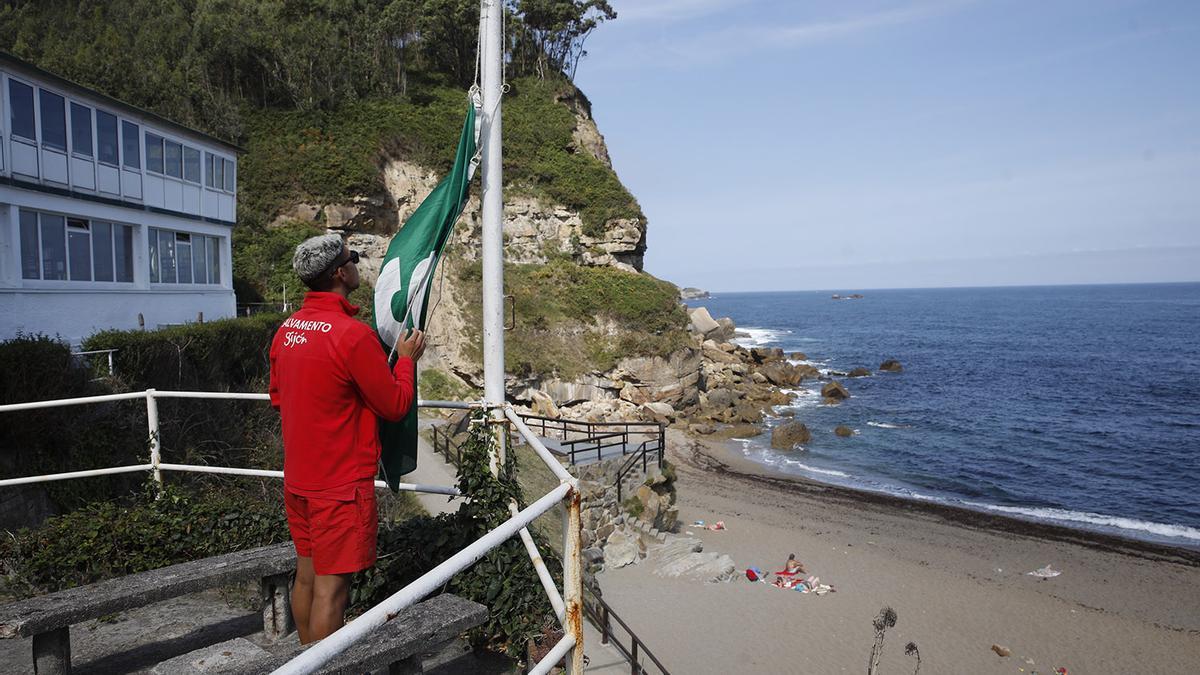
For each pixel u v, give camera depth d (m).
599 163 55.03
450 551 4.25
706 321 66.12
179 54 45.25
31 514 10.94
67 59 38.19
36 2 45.09
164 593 3.48
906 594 18.78
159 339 16.78
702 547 20.62
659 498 20.81
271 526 5.24
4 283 16.77
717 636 15.42
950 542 23.25
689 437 38.16
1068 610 18.33
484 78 4.66
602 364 42.34
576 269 46.94
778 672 14.32
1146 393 57.53
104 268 20.12
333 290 3.14
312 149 43.06
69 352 13.25
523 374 40.41
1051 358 83.19
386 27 55.06
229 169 26.44
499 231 4.75
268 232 39.19
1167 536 24.72
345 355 2.81
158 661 3.69
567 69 70.25
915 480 31.64
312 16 52.22
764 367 58.12
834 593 18.39
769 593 17.84
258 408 17.02
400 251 4.22
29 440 11.62
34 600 3.36
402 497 14.24
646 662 13.91
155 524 5.09
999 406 50.69
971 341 106.75
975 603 18.47
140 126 21.45
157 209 22.23
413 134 46.44
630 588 17.17
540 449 3.14
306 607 3.13
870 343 102.69
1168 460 35.81
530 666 3.75
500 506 4.45
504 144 52.72
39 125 17.64
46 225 18.05
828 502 27.41
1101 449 38.09
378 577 4.17
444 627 2.97
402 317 4.04
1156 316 165.62
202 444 14.26
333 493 2.86
